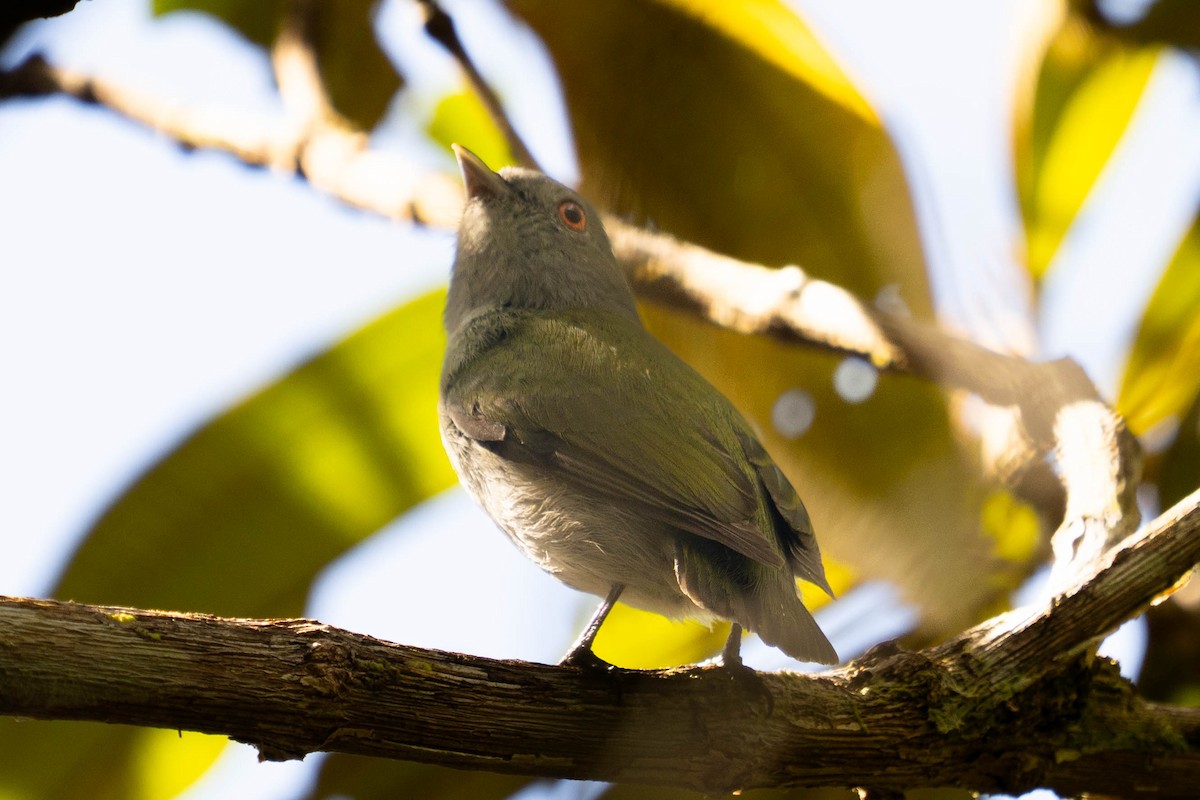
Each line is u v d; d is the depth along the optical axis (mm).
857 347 9008
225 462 10555
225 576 10555
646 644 10984
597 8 10891
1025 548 10156
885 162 10945
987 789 8039
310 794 10047
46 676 6082
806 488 10594
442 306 11500
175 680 6305
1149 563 7691
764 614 8078
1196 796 8008
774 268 11203
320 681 6562
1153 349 10664
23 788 9883
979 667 7844
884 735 7684
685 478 9008
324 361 10781
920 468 10391
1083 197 11367
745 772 7559
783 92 10984
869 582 10516
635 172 11219
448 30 10281
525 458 9398
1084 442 8664
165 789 10156
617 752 7398
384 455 10859
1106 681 8062
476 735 7094
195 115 10219
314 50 10461
